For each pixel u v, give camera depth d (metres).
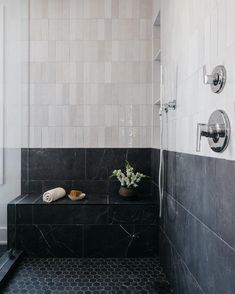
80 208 2.20
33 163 2.54
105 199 2.36
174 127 1.70
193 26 1.33
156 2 2.32
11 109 2.44
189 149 1.39
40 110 2.54
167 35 1.89
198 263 1.25
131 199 2.32
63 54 2.53
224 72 0.98
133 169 2.54
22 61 2.49
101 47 2.54
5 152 2.40
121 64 2.55
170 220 1.80
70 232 2.20
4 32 2.40
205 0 1.17
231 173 0.93
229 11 0.95
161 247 2.09
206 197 1.15
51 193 2.24
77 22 2.53
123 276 1.92
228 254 0.94
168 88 1.87
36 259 2.16
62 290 1.75
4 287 1.77
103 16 2.54
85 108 2.55
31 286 1.79
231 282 0.92
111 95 2.55
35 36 2.52
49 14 2.52
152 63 2.54
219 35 1.03
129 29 2.54
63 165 2.55
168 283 1.83
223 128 0.97
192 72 1.34
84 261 2.15
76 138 2.55
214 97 1.07
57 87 2.54
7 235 2.19
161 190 2.06
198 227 1.25
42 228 2.19
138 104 2.55
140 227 2.21
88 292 1.73
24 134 2.51
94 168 2.55
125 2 2.53
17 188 2.45
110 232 2.21
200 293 1.21
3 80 2.41
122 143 2.55
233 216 0.91
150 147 2.56
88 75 2.54
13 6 2.42
